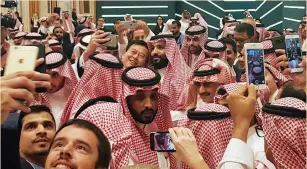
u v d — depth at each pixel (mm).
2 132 2197
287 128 2322
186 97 4023
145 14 17328
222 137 2697
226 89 3039
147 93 3062
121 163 2623
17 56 1685
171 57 4805
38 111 2672
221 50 5121
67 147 2008
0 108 1376
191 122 2781
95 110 2797
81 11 17328
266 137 2398
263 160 2543
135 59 4547
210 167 2707
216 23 16844
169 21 9984
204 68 3846
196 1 16984
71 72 4008
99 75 3629
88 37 5941
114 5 17422
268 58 4465
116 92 3654
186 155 2193
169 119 3248
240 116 2162
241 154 2105
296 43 3889
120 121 2770
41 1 16578
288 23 13039
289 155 2336
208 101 3844
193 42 5992
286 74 3895
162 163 2865
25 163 2496
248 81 2486
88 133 2053
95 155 2041
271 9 14844
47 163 2018
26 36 6961
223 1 16656
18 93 1391
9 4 8898
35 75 1441
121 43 6344
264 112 2418
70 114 3537
